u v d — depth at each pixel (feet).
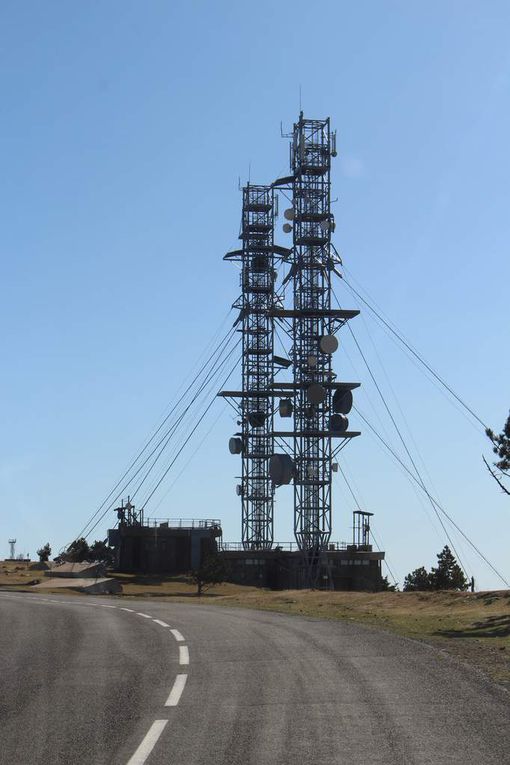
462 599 137.08
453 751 34.35
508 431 106.32
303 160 298.56
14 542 432.66
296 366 292.81
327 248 296.92
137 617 99.71
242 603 157.07
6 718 42.01
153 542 322.96
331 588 282.15
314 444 288.30
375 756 33.68
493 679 51.57
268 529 345.72
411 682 50.21
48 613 106.11
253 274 358.43
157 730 38.34
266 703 44.27
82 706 44.47
